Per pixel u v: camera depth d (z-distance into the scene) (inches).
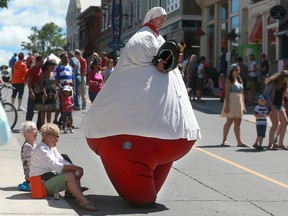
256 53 1149.7
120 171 277.7
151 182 282.5
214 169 409.7
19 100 786.8
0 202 268.7
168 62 277.4
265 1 1095.0
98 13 2532.0
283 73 506.6
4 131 264.1
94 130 283.9
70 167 285.0
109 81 284.4
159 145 275.0
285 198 325.1
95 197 311.7
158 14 286.5
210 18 1437.0
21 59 781.9
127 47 278.8
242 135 602.5
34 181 281.0
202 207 297.1
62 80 580.4
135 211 281.3
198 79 934.4
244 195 330.3
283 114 514.9
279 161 450.6
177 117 277.6
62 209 258.8
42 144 285.1
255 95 970.7
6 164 377.4
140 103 274.1
